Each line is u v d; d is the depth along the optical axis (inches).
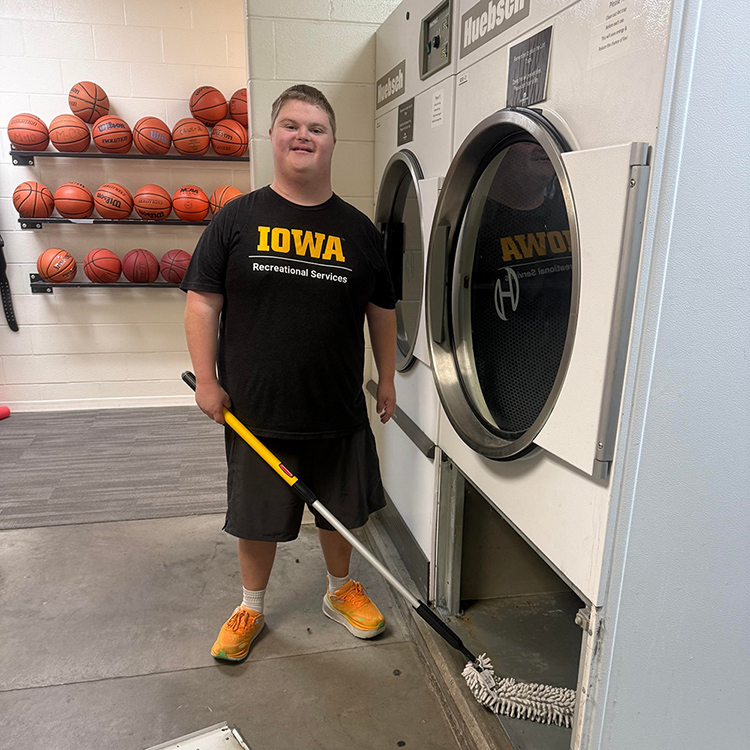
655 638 41.3
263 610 71.2
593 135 37.8
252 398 61.2
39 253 154.1
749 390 38.3
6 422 151.7
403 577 81.4
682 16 31.1
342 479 66.6
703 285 35.7
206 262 58.8
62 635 71.9
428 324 64.8
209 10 150.6
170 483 114.7
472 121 55.8
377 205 87.5
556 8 41.0
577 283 38.9
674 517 39.1
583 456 39.2
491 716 56.6
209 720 59.6
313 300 58.8
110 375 164.6
